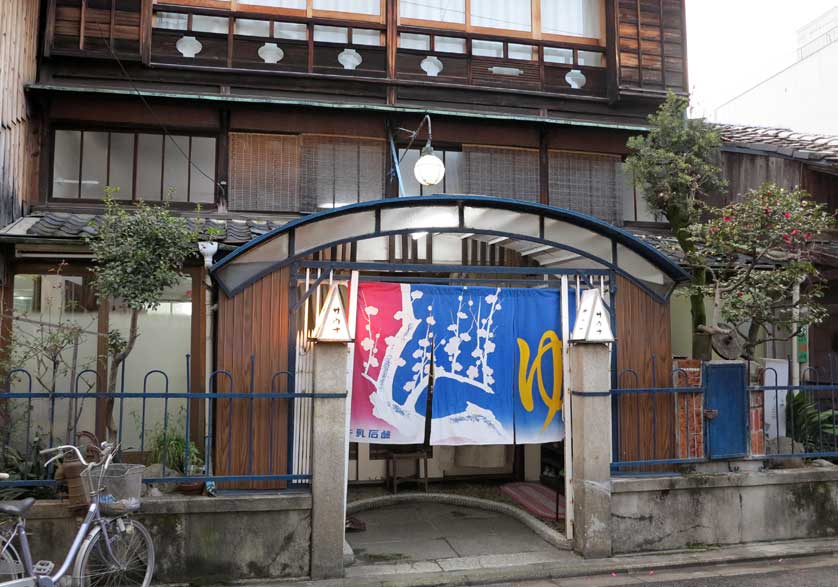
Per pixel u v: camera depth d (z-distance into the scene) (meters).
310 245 6.89
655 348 7.64
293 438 6.66
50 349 6.50
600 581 6.36
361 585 6.09
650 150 9.11
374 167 9.98
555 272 7.38
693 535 7.13
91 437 6.69
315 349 6.34
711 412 7.34
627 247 7.56
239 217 9.41
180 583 5.97
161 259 6.70
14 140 8.40
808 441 8.44
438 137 10.21
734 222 7.81
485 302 7.25
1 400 7.28
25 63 8.79
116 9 9.36
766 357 10.56
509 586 6.24
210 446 6.43
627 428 7.43
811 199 11.08
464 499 9.01
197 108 9.48
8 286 8.11
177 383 8.55
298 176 9.73
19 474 6.30
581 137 10.74
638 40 11.02
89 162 9.34
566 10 11.13
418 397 7.05
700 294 8.53
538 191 10.56
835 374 10.16
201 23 9.82
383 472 9.80
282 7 10.02
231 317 6.67
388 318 7.05
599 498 6.85
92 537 5.26
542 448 9.89
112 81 9.40
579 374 6.98
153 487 6.43
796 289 9.02
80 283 8.40
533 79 10.80
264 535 6.18
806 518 7.47
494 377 7.22
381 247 8.56
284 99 9.68
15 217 8.42
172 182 9.55
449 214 7.13
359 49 10.17
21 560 5.10
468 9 10.69
